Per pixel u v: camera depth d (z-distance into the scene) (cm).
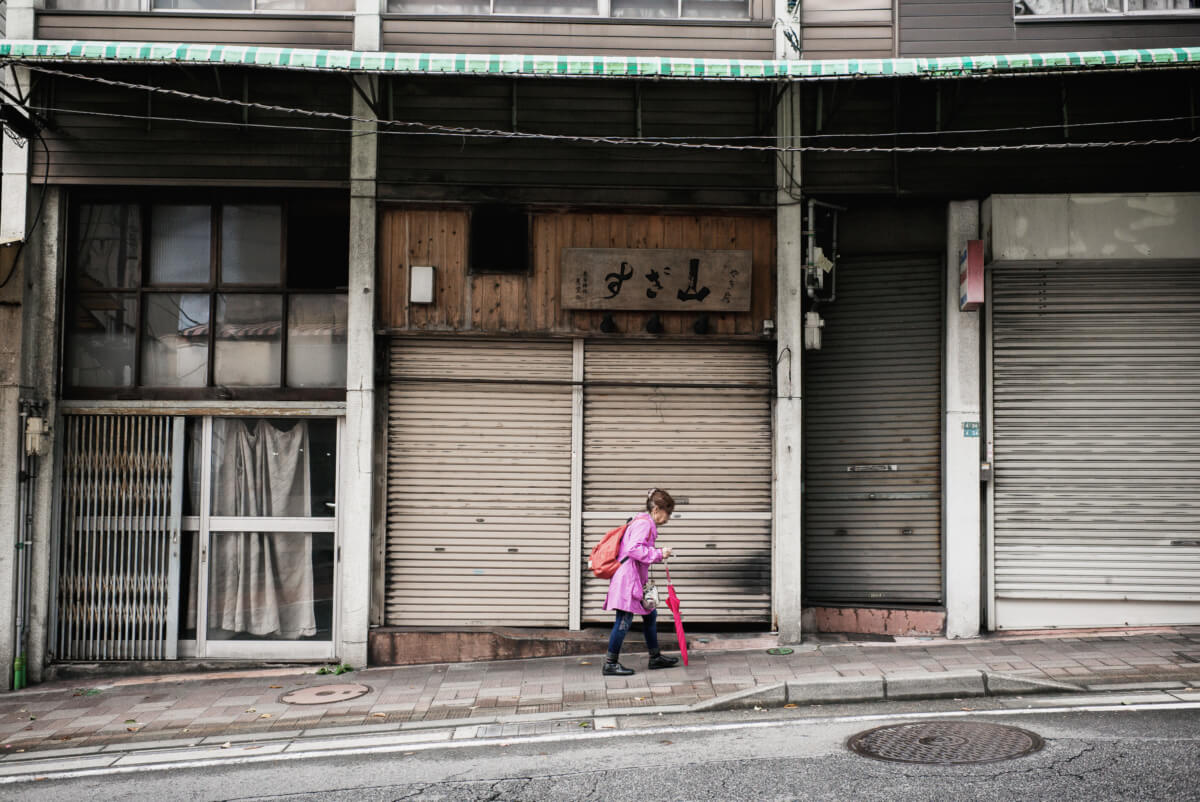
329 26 1016
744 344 1040
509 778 614
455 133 1002
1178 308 1020
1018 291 1030
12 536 973
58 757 733
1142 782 541
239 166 1007
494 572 1024
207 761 700
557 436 1034
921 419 1048
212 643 1015
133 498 1016
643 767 621
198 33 1013
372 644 1003
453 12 1041
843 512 1066
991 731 658
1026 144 1009
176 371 1030
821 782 571
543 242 1030
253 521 1020
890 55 1024
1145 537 1014
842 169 1020
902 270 1060
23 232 995
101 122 1002
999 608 1026
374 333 1012
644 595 898
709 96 1020
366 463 1002
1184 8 1013
